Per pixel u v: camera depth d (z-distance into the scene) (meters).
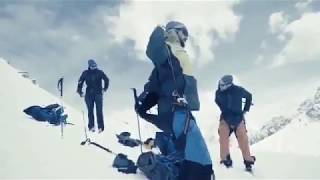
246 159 8.55
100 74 10.83
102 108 10.82
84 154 7.94
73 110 13.05
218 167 8.55
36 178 6.56
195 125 5.58
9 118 9.59
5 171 6.71
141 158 6.89
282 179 8.25
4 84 13.05
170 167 5.73
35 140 8.35
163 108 5.53
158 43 5.52
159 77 5.56
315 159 9.84
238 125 8.57
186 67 5.53
